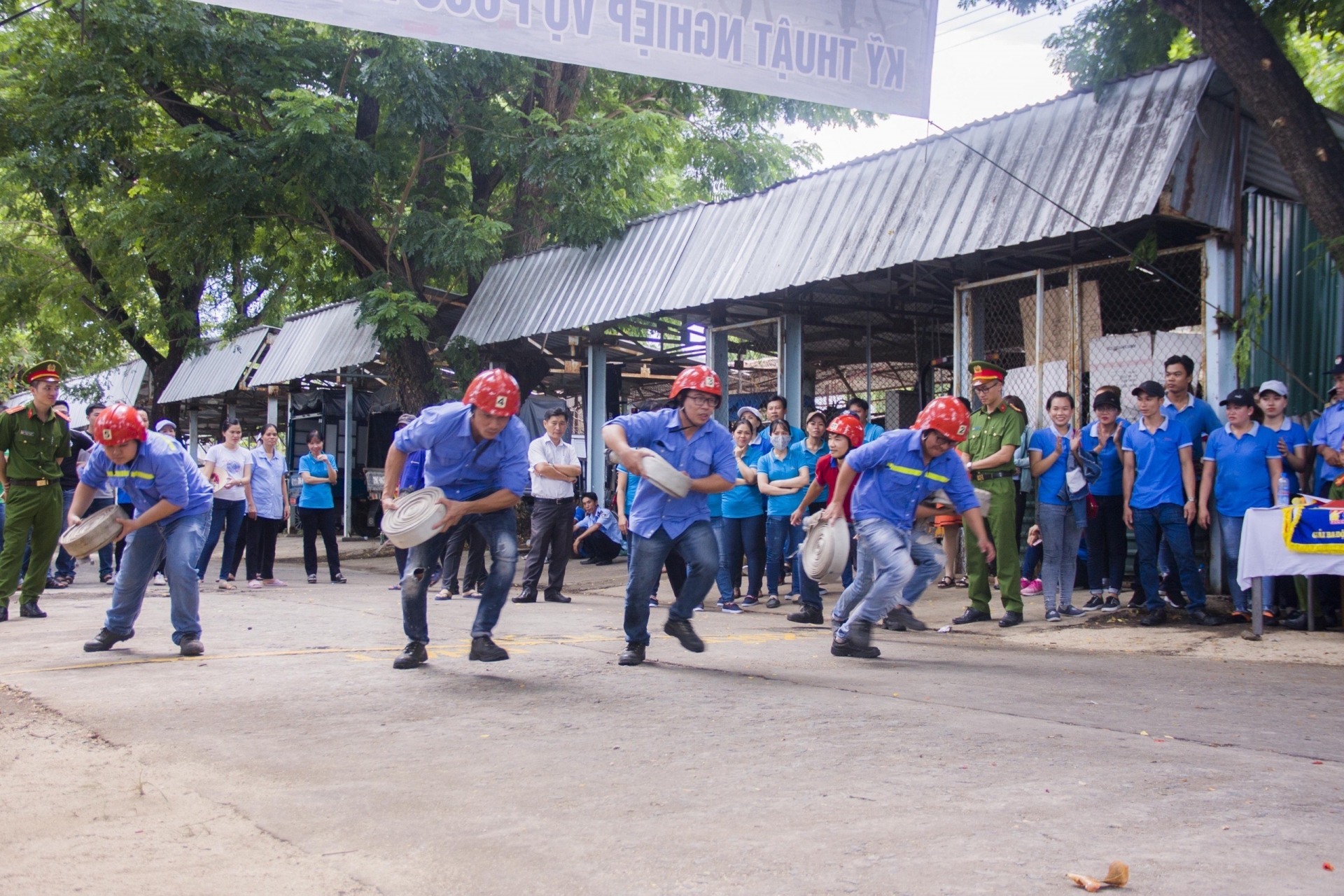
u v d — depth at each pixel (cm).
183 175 1720
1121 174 934
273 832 312
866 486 661
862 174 1212
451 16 735
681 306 1374
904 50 845
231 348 2552
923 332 1574
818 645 736
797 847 297
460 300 1973
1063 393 870
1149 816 326
